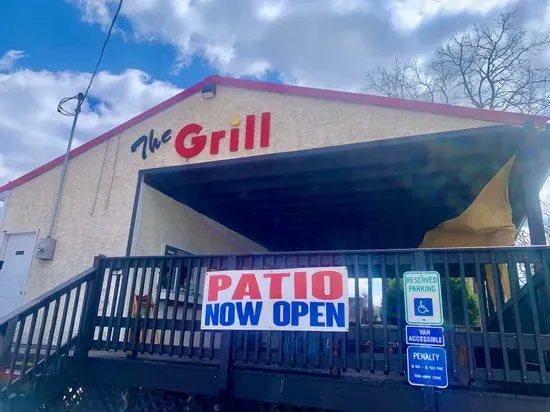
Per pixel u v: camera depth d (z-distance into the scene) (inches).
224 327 145.3
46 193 296.2
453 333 121.8
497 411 114.7
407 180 249.0
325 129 223.9
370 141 211.6
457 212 309.1
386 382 127.2
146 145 271.4
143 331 160.4
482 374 116.3
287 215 339.0
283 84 241.6
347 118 221.0
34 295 268.7
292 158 230.4
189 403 151.6
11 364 140.8
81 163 290.2
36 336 249.1
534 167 183.0
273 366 145.1
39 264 275.3
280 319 138.9
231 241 370.6
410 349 122.1
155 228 271.4
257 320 141.5
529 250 120.4
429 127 203.0
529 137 183.9
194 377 148.2
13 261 289.3
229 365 143.2
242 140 242.5
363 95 220.1
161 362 156.3
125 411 159.2
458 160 221.0
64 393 158.4
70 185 287.4
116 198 267.7
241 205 315.0
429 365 118.7
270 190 279.7
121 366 159.9
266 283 143.8
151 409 155.9
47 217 287.9
